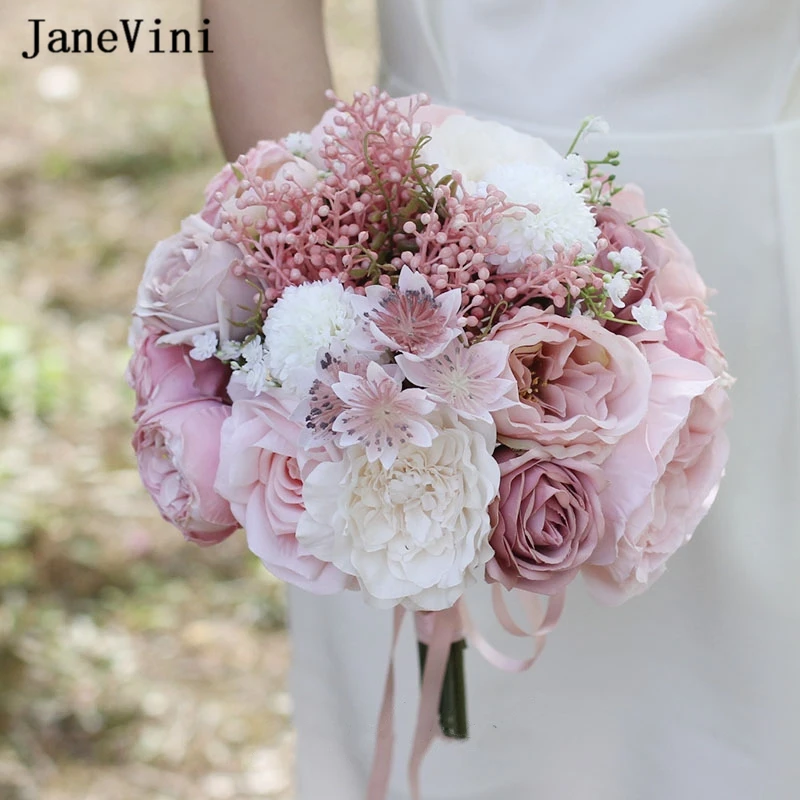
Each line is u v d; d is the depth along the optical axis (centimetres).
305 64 129
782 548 128
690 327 96
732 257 125
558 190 89
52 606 236
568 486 88
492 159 95
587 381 88
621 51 123
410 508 86
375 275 90
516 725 142
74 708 213
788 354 126
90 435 286
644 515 89
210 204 102
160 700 217
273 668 227
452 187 89
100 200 383
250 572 251
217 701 218
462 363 84
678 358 92
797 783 131
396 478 86
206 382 96
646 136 124
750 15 120
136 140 416
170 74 458
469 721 143
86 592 241
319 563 91
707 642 131
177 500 95
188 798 199
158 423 92
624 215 103
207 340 92
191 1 514
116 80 454
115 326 326
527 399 88
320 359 83
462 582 88
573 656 138
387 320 84
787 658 129
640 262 91
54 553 249
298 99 128
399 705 146
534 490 88
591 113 125
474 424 85
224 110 130
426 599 88
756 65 122
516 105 128
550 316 86
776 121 124
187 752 207
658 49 122
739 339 126
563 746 141
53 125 425
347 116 97
